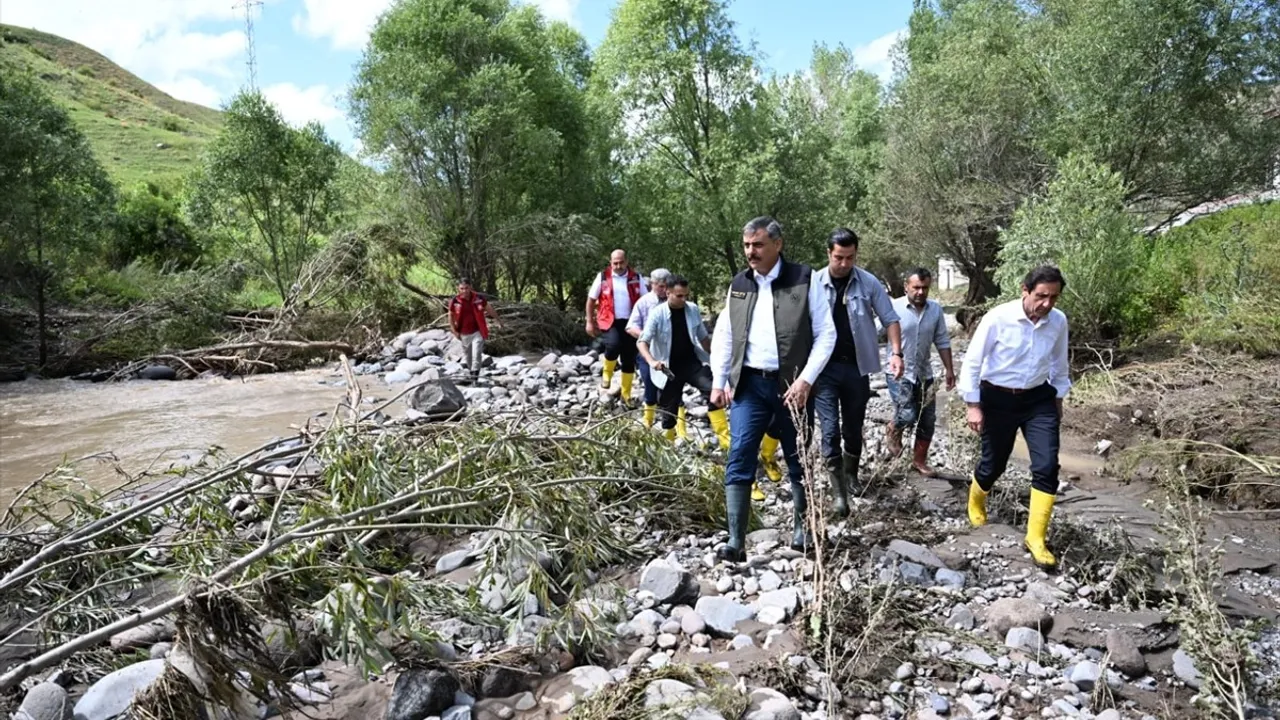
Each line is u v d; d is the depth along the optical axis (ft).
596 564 14.53
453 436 17.22
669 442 19.27
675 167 73.41
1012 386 15.87
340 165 63.98
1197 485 21.27
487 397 33.99
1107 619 12.99
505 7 64.18
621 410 30.01
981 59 56.24
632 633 12.72
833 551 14.48
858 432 18.63
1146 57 43.86
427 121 57.72
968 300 62.85
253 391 39.04
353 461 15.98
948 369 20.86
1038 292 15.29
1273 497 20.44
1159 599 14.06
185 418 32.48
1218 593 14.87
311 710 10.79
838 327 17.80
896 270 83.41
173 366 46.42
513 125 59.82
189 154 183.73
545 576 12.84
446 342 49.06
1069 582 14.65
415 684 10.66
